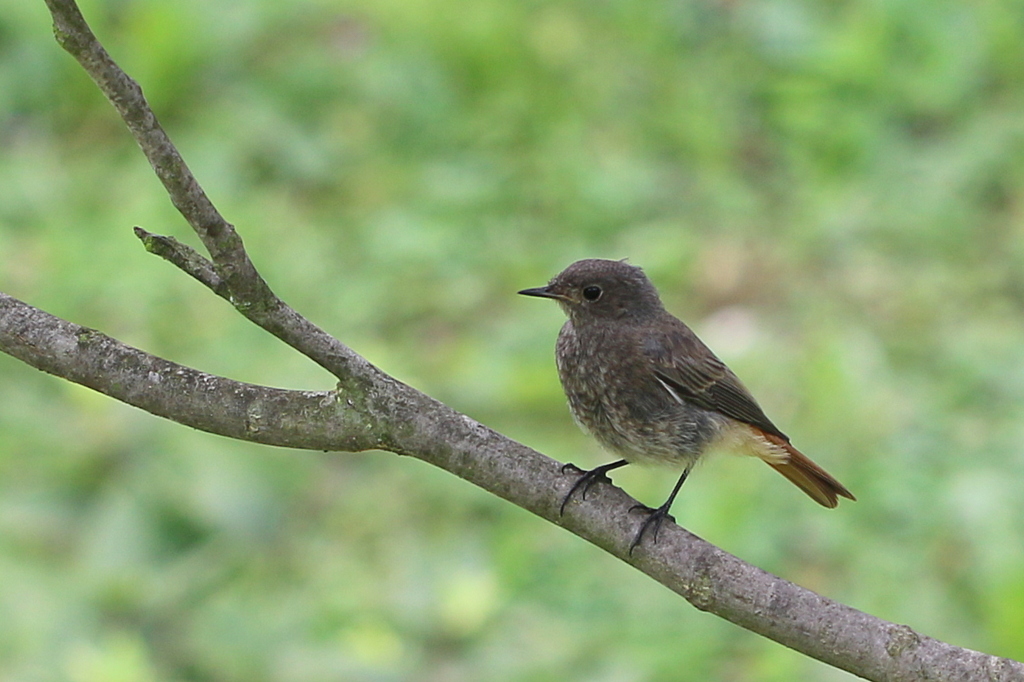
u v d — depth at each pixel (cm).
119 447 1114
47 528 1062
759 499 1088
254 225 1401
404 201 1473
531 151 1543
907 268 1415
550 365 1228
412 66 1580
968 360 1266
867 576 1038
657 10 1711
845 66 1639
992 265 1421
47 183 1451
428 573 1052
